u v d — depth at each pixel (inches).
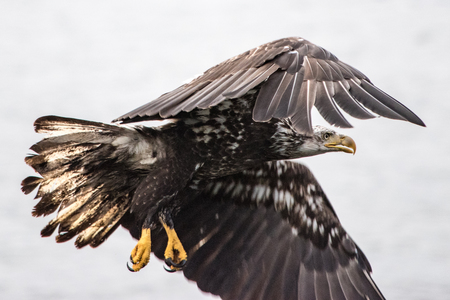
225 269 466.3
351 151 429.7
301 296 462.9
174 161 404.2
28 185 396.2
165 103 345.7
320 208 472.4
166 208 408.2
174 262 400.2
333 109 283.7
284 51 337.1
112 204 422.6
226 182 471.5
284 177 470.3
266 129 406.3
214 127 402.3
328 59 328.2
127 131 397.4
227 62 360.5
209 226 469.1
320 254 471.5
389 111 290.0
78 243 425.7
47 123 383.2
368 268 477.4
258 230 474.0
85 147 391.9
